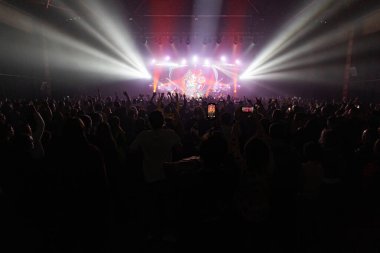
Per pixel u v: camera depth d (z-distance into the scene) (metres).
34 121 6.00
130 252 4.69
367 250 4.57
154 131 5.00
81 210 3.87
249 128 6.94
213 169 2.75
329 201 4.56
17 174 4.57
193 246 2.67
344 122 7.01
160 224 5.03
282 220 3.80
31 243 4.61
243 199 3.06
